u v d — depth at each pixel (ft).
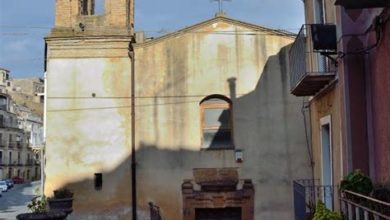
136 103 52.08
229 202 50.98
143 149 51.42
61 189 49.32
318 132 43.37
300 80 37.29
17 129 338.34
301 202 39.50
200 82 52.65
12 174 328.49
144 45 52.70
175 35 53.06
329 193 38.88
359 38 31.86
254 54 53.06
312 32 33.65
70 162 50.93
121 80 52.13
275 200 51.01
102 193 50.55
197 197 50.96
